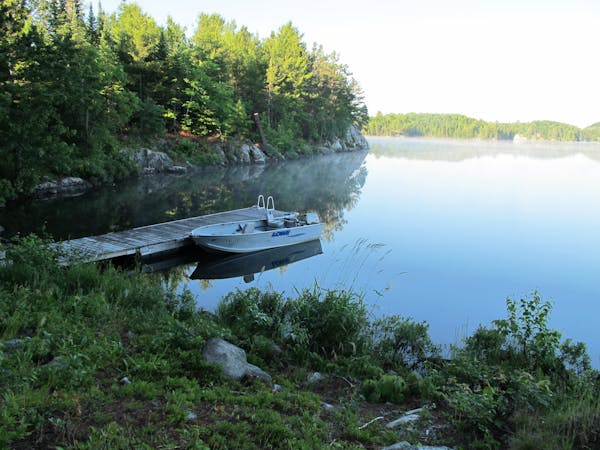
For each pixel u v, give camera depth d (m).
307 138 73.19
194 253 15.62
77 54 27.92
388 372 6.54
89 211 21.80
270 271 13.95
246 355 6.15
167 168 39.06
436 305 11.28
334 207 25.78
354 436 4.32
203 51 53.06
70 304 6.71
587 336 9.77
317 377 6.00
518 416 4.51
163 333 6.02
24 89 22.11
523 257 16.11
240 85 58.41
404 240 18.42
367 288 12.51
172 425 3.92
